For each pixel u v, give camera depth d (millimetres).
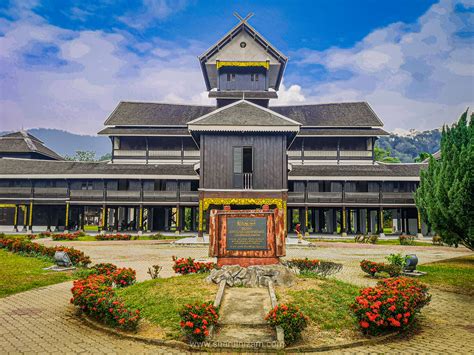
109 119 45750
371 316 8062
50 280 14312
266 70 40531
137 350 7551
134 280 12602
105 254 22578
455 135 15375
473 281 14742
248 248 12203
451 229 15102
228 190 27359
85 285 9984
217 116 28188
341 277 15172
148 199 38594
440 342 8156
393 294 8781
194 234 39062
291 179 38344
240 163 27641
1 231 42781
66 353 7387
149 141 45062
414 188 42062
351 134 42969
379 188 38688
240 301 9750
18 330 8758
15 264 17641
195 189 43594
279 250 12078
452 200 14180
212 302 9086
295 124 27312
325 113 46812
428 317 10133
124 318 8398
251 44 40344
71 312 10219
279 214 12336
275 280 11148
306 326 8125
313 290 10602
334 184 42469
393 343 8047
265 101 41500
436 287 13859
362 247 28547
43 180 43500
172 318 8914
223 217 12375
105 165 42562
